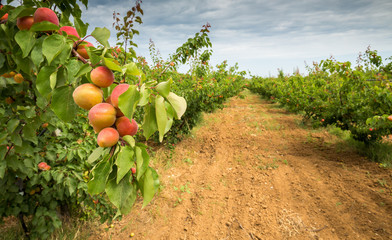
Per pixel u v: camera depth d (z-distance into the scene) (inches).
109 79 32.5
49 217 115.0
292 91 405.1
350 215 133.8
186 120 273.7
